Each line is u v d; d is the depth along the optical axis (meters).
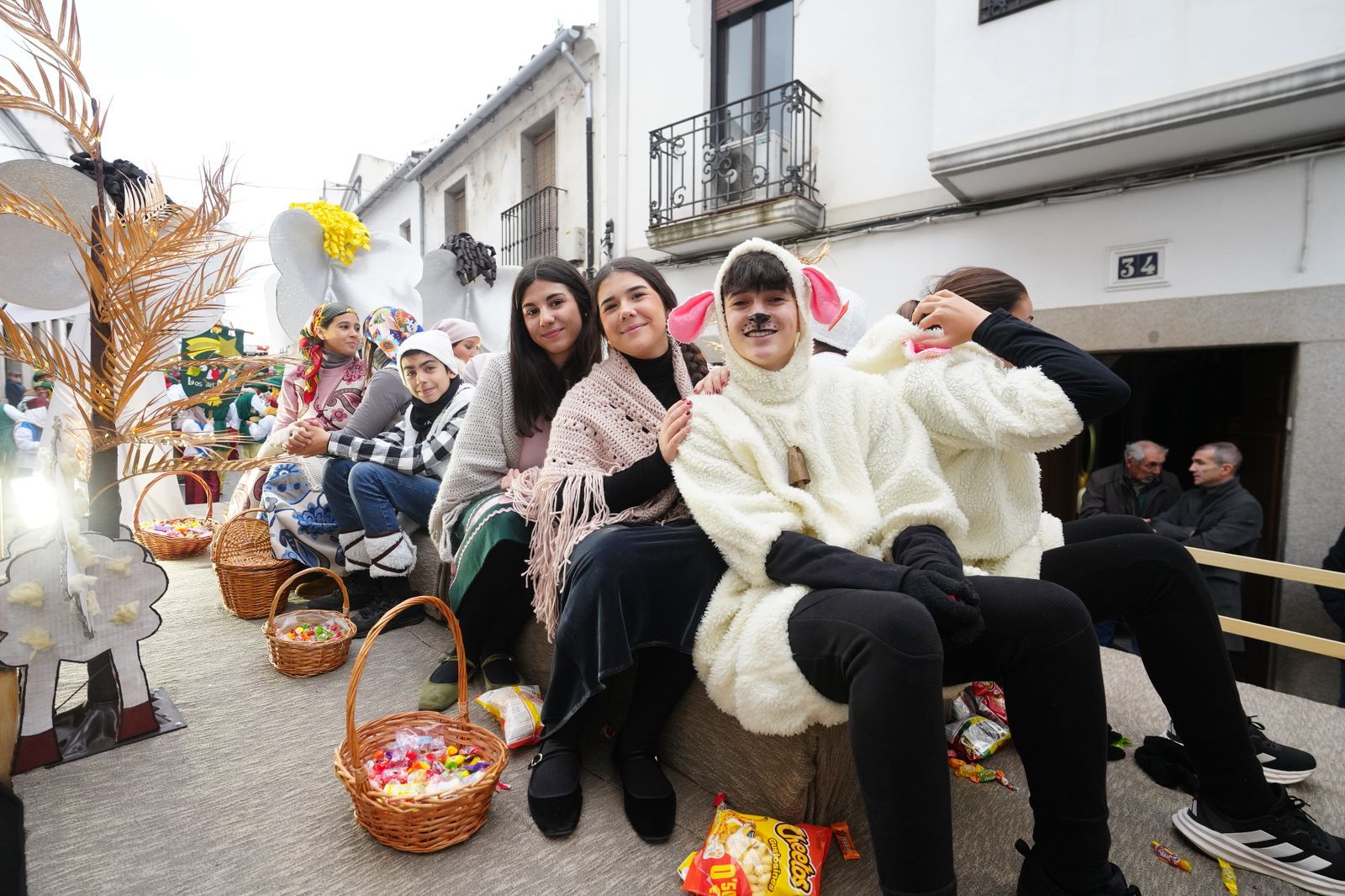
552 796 1.36
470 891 1.18
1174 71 3.37
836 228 5.27
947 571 1.11
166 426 1.82
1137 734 1.82
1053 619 1.04
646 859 1.27
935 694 0.97
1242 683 2.26
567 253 7.89
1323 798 1.55
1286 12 3.09
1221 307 3.65
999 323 1.35
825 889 1.20
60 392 2.03
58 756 1.55
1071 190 4.11
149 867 1.22
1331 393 3.39
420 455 2.38
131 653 1.65
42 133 1.96
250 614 2.55
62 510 1.56
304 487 2.75
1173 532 3.40
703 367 1.94
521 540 1.83
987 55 3.92
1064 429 1.21
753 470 1.39
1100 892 1.05
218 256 2.06
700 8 6.18
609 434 1.68
